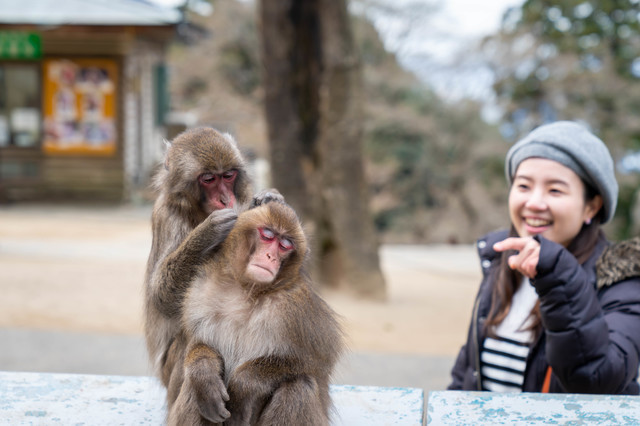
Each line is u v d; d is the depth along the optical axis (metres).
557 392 2.90
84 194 19.52
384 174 24.45
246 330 2.31
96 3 19.02
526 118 24.31
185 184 2.97
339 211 10.55
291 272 2.31
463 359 3.29
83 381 3.04
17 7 18.78
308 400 2.14
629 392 2.96
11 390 2.93
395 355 6.96
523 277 3.04
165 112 22.48
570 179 2.92
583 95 22.94
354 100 10.56
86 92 19.06
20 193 19.45
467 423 2.54
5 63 18.86
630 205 23.31
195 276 2.48
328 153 10.59
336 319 2.42
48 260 12.51
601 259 2.91
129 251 13.91
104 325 8.23
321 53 10.88
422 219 24.88
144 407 2.74
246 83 28.28
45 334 7.47
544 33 24.03
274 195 2.59
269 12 10.83
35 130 19.25
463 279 13.35
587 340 2.61
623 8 23.72
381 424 2.59
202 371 2.16
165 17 18.86
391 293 11.45
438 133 24.89
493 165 25.38
